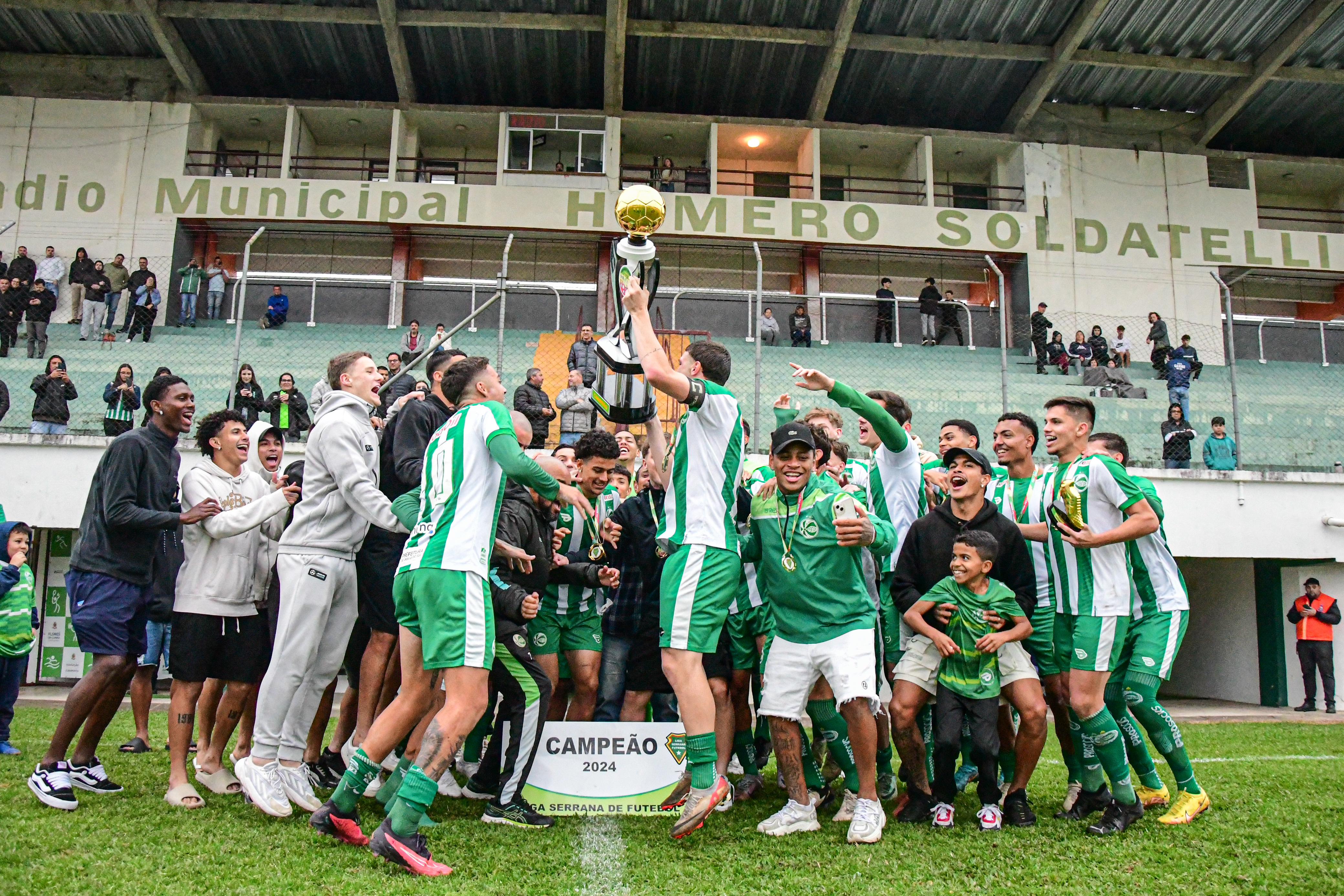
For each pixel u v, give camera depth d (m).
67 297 18.53
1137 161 20.84
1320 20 18.02
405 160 20.14
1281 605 12.12
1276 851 3.40
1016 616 3.78
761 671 4.41
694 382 3.49
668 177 20.69
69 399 10.91
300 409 10.96
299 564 3.73
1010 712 4.29
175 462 4.17
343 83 20.45
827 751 4.53
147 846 3.10
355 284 18.67
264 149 21.02
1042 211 20.34
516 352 16.20
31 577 5.58
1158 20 18.66
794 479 3.69
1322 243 20.78
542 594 4.13
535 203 19.25
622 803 3.89
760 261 10.92
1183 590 4.22
